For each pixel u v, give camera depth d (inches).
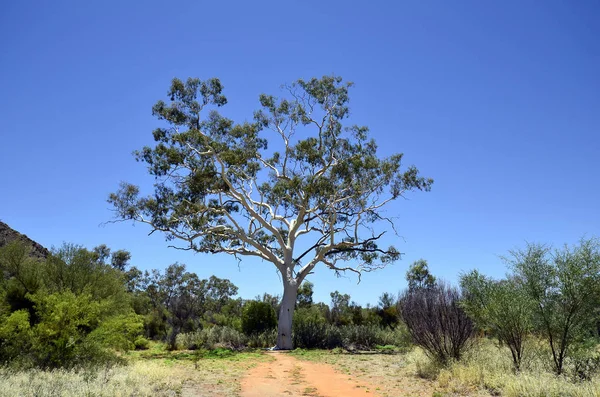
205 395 432.8
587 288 471.8
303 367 689.6
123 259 1941.4
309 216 1266.0
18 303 567.5
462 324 580.7
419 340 617.3
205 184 1144.8
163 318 1381.6
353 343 1133.7
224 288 1574.8
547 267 504.1
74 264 624.1
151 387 430.6
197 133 1132.5
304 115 1233.4
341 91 1237.7
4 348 492.1
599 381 406.6
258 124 1242.6
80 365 495.2
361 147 1218.0
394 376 581.3
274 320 1310.3
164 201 1179.3
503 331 527.8
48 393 373.1
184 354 878.4
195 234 1190.3
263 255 1238.9
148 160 1165.7
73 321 506.0
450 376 514.3
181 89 1135.0
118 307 650.2
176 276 1369.3
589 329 488.4
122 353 632.4
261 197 1300.4
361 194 1243.2
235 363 723.4
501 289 541.0
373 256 1326.3
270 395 446.3
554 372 473.1
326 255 1299.2
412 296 657.6
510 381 430.0
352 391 474.9
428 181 1262.3
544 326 495.5
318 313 1493.6
